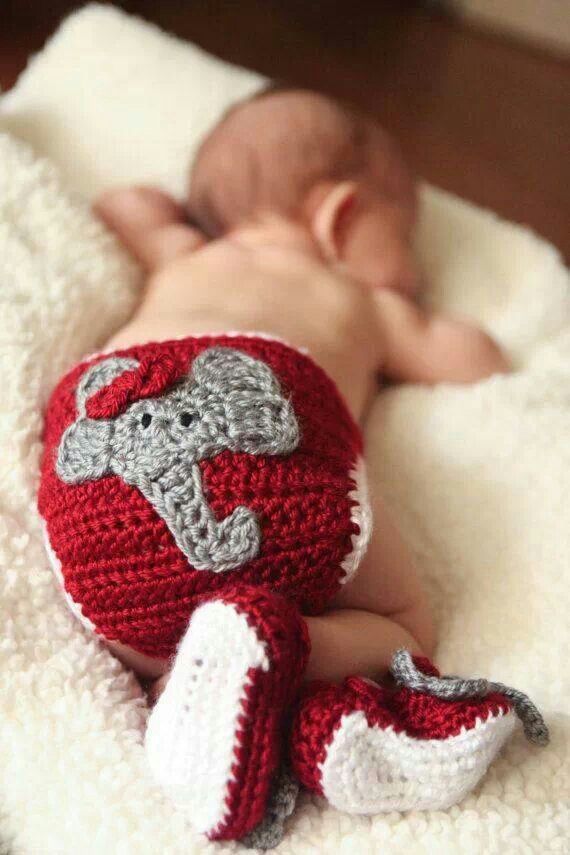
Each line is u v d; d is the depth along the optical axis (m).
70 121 0.85
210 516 0.55
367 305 0.74
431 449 0.71
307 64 1.24
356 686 0.53
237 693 0.51
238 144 0.77
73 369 0.63
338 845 0.54
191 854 0.53
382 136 0.80
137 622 0.56
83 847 0.53
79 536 0.56
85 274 0.70
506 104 1.23
